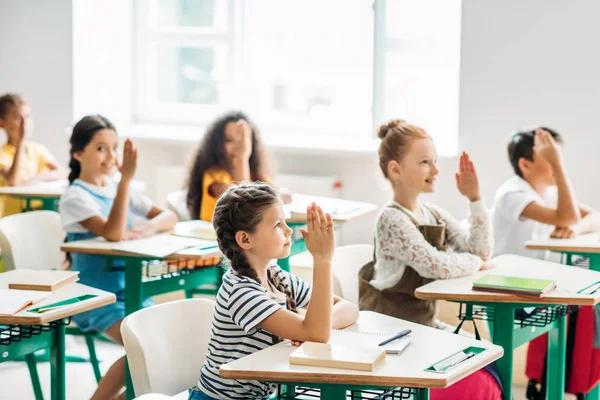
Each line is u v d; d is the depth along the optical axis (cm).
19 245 330
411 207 293
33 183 472
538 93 433
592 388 309
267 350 192
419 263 274
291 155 488
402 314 284
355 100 505
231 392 202
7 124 468
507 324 249
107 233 317
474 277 273
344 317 217
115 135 343
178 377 226
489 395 240
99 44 538
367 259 312
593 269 324
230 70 528
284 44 516
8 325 238
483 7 437
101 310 306
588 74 424
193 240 323
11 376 367
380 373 178
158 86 548
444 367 184
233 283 202
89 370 378
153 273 343
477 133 446
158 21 542
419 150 287
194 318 232
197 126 541
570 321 305
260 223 202
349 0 497
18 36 536
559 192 335
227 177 378
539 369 322
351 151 468
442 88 478
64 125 533
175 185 496
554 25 427
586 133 427
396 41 484
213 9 528
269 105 527
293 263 370
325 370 179
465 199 452
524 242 347
